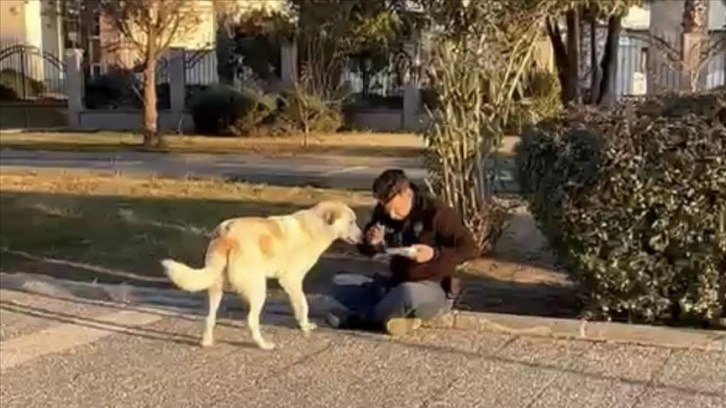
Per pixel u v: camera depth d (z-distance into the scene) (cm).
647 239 806
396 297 814
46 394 727
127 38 2709
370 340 810
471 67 992
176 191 1585
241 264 785
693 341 786
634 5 1730
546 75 1950
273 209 1382
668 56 2688
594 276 823
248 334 828
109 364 775
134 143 2609
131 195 1536
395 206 823
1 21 3956
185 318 875
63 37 3766
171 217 1320
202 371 759
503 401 702
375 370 754
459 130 999
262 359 777
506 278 984
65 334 841
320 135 2838
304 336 820
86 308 907
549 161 850
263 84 3161
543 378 736
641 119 825
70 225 1273
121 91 3356
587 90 2475
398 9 1105
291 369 759
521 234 1148
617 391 714
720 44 2491
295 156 2238
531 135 891
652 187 795
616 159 798
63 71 3531
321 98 2919
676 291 812
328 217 816
